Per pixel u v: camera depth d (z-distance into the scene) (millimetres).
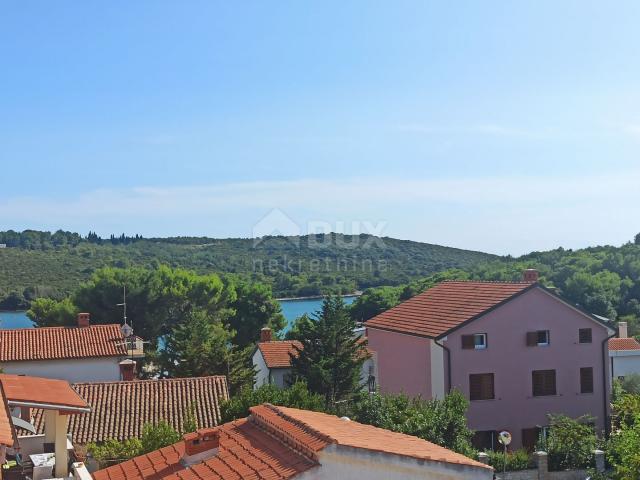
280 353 55000
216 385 33188
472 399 35812
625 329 60250
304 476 12422
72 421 29719
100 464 22750
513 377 36375
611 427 38125
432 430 28188
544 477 29031
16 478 17703
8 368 43438
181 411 31047
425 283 96125
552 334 37031
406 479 13039
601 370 37625
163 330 77750
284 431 14406
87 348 45281
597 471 29172
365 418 28984
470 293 40312
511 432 36094
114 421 29969
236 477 13047
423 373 37281
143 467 15656
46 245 148500
